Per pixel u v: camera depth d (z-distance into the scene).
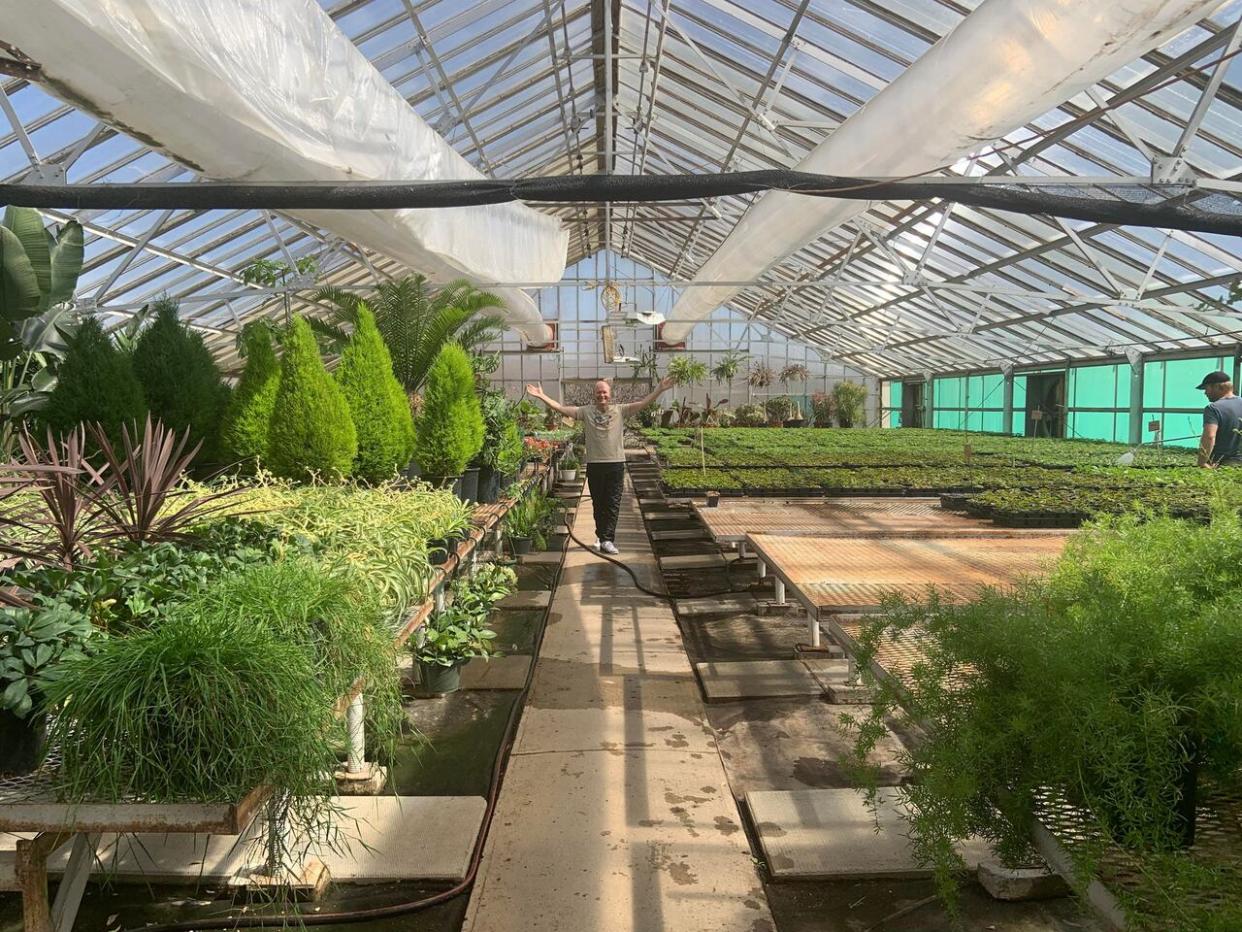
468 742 3.34
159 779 1.59
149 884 2.28
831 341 27.98
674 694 3.83
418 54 8.48
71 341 4.57
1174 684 1.45
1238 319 10.78
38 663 1.71
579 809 2.72
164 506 3.33
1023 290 13.05
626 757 3.13
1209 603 1.81
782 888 2.31
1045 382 19.91
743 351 30.67
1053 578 2.24
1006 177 4.18
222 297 11.72
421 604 3.08
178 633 1.71
